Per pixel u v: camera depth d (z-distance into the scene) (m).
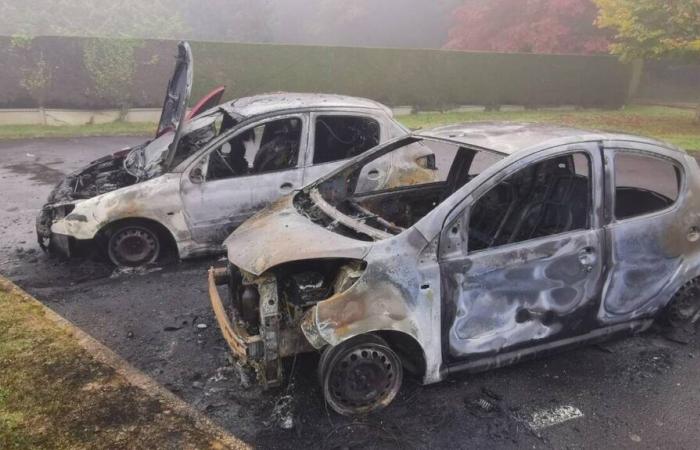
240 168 5.93
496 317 3.54
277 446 3.12
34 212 7.55
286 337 3.41
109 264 5.76
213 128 6.14
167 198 5.45
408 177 5.93
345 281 3.23
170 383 3.72
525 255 3.52
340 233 3.64
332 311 3.12
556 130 4.09
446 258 3.37
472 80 20.23
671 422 3.40
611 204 3.79
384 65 18.48
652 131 16.09
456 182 4.75
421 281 3.30
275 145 6.00
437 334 3.39
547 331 3.74
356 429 3.27
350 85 18.11
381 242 3.31
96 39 14.30
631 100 25.12
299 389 3.62
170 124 6.34
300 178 5.82
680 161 4.12
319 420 3.34
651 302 4.10
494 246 3.84
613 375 3.88
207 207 5.57
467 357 3.54
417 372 3.54
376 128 6.11
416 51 18.88
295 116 5.79
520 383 3.77
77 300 4.98
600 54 22.45
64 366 3.68
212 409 3.43
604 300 3.88
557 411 3.48
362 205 4.56
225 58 16.12
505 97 21.09
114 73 14.55
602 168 3.76
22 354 3.80
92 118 14.94
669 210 4.07
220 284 4.05
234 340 3.39
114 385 3.51
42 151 11.68
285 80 17.08
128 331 4.43
